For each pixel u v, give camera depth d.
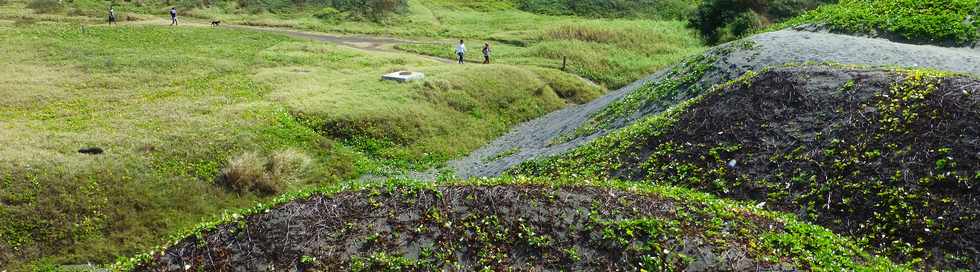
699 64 23.88
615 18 60.09
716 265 9.37
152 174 18.59
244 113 24.12
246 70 33.19
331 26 51.25
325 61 36.06
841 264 9.55
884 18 24.52
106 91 27.80
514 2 65.50
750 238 10.04
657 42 46.03
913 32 23.09
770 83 16.31
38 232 15.92
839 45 21.83
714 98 16.97
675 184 14.51
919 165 12.23
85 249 16.05
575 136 22.55
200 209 18.03
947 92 13.39
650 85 24.91
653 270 9.42
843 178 12.77
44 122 22.69
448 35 50.44
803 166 13.50
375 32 49.94
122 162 18.66
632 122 21.55
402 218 11.07
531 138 25.61
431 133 25.98
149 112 23.98
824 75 15.85
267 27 49.94
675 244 9.78
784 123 14.86
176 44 38.88
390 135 24.81
